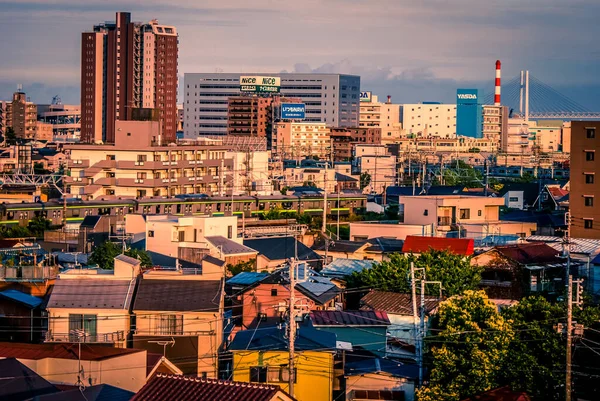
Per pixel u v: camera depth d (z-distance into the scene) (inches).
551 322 3161.9
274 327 3341.5
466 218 5880.9
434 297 3782.0
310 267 4766.2
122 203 7716.5
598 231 5743.1
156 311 3284.9
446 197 5836.6
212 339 3260.3
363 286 4001.0
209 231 5315.0
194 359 3243.1
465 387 2960.1
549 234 6097.4
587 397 2970.0
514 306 3371.1
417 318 3486.7
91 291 3371.1
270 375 2928.2
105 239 5866.1
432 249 4286.4
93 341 3262.8
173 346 3255.4
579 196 5777.6
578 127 5757.9
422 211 5856.3
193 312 3280.0
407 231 5541.3
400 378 3036.4
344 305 3941.9
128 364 2869.1
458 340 3051.2
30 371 2672.2
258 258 5113.2
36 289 3713.1
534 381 2984.7
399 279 3954.2
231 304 3853.3
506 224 5861.2
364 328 3395.7
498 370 3004.4
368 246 5167.3
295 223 6934.1
